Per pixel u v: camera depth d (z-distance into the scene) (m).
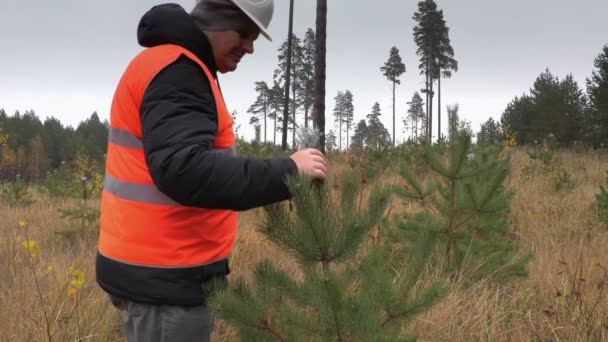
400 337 2.07
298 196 1.70
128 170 1.69
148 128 1.57
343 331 1.92
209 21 1.77
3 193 11.22
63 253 5.48
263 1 1.79
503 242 4.57
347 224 1.85
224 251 1.80
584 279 3.79
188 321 1.74
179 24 1.70
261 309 1.96
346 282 2.18
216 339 3.23
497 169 4.54
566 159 15.40
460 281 4.05
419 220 4.41
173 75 1.60
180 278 1.69
